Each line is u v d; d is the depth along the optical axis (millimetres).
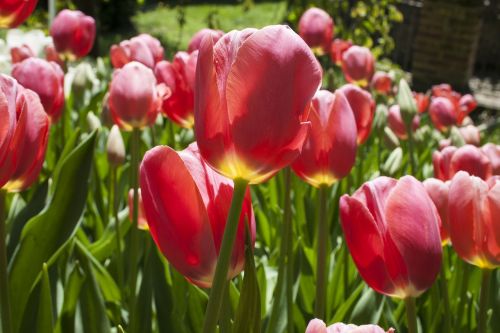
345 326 581
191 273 622
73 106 1841
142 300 909
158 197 612
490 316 975
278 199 1391
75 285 876
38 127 683
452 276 1042
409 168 1440
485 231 757
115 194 1049
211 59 567
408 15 5996
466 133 1418
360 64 1725
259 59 560
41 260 878
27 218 953
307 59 567
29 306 844
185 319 914
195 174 626
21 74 992
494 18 6164
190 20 8219
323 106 841
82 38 1455
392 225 704
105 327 891
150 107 1016
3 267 687
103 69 2264
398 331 961
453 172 1000
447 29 5539
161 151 608
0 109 625
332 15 3914
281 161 576
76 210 886
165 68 1065
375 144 1737
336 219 1319
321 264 858
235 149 571
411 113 1233
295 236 1184
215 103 570
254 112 564
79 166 887
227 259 583
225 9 8703
